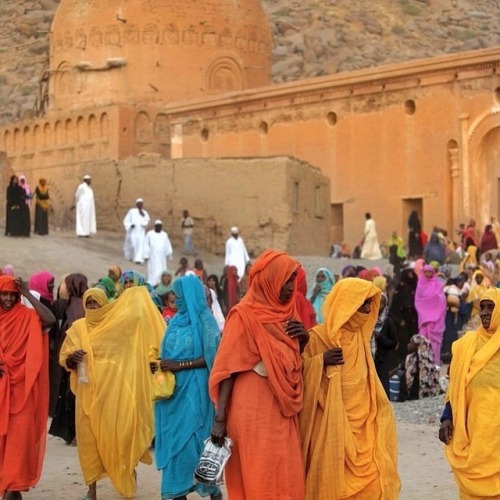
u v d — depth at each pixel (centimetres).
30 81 8081
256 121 4925
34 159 5553
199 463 904
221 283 2789
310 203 4084
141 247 3491
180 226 4097
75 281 1560
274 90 4828
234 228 3522
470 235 3856
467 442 955
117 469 1176
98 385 1180
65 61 5988
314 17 8269
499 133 4225
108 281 1603
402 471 1300
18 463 1117
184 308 1105
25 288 1148
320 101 4712
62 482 1288
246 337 906
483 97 4212
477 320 2397
